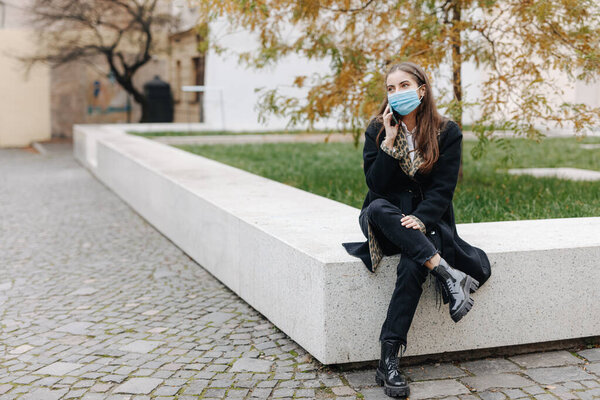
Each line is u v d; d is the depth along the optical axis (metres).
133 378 3.27
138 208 8.28
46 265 5.74
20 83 23.09
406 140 3.18
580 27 6.16
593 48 6.00
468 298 3.01
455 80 6.54
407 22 6.11
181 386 3.17
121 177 9.48
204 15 6.64
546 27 6.17
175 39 22.30
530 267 3.43
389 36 6.82
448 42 6.16
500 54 6.41
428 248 3.02
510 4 6.05
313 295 3.32
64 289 4.98
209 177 6.66
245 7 5.98
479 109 6.30
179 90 22.69
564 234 3.76
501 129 6.02
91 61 22.92
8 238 6.90
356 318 3.25
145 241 6.68
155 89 21.69
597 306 3.55
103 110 23.73
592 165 9.45
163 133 15.58
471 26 6.23
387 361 3.06
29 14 20.30
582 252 3.48
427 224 3.10
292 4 6.46
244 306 4.47
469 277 3.06
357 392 3.06
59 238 6.87
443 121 3.21
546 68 6.31
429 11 6.39
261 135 15.10
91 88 23.61
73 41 20.31
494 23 6.38
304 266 3.41
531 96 5.86
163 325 4.11
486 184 7.42
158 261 5.83
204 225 5.39
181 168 7.44
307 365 3.39
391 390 2.98
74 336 3.93
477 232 3.81
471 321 3.40
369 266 3.19
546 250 3.43
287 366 3.39
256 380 3.22
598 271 3.52
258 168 9.30
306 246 3.52
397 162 3.16
